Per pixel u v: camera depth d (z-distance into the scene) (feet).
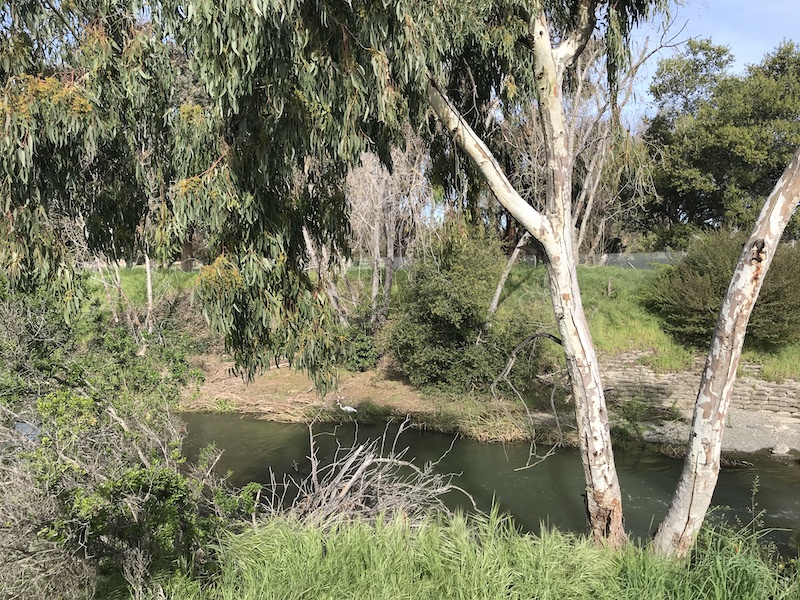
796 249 56.49
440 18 15.79
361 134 15.38
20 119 13.66
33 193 15.81
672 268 62.49
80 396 18.01
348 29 13.83
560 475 34.94
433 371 52.31
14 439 17.74
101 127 15.15
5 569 16.16
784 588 14.12
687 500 17.20
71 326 22.90
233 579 15.19
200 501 19.61
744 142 79.97
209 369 60.49
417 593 14.48
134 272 70.08
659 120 91.20
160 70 17.88
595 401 19.56
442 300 50.34
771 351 53.78
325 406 51.08
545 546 16.44
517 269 73.15
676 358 56.34
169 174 19.35
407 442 42.80
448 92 22.59
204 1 11.17
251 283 15.44
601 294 66.85
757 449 40.86
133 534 15.89
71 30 17.28
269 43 12.28
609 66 20.47
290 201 17.43
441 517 19.76
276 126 14.19
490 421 45.11
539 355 51.75
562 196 19.56
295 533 17.33
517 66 20.66
